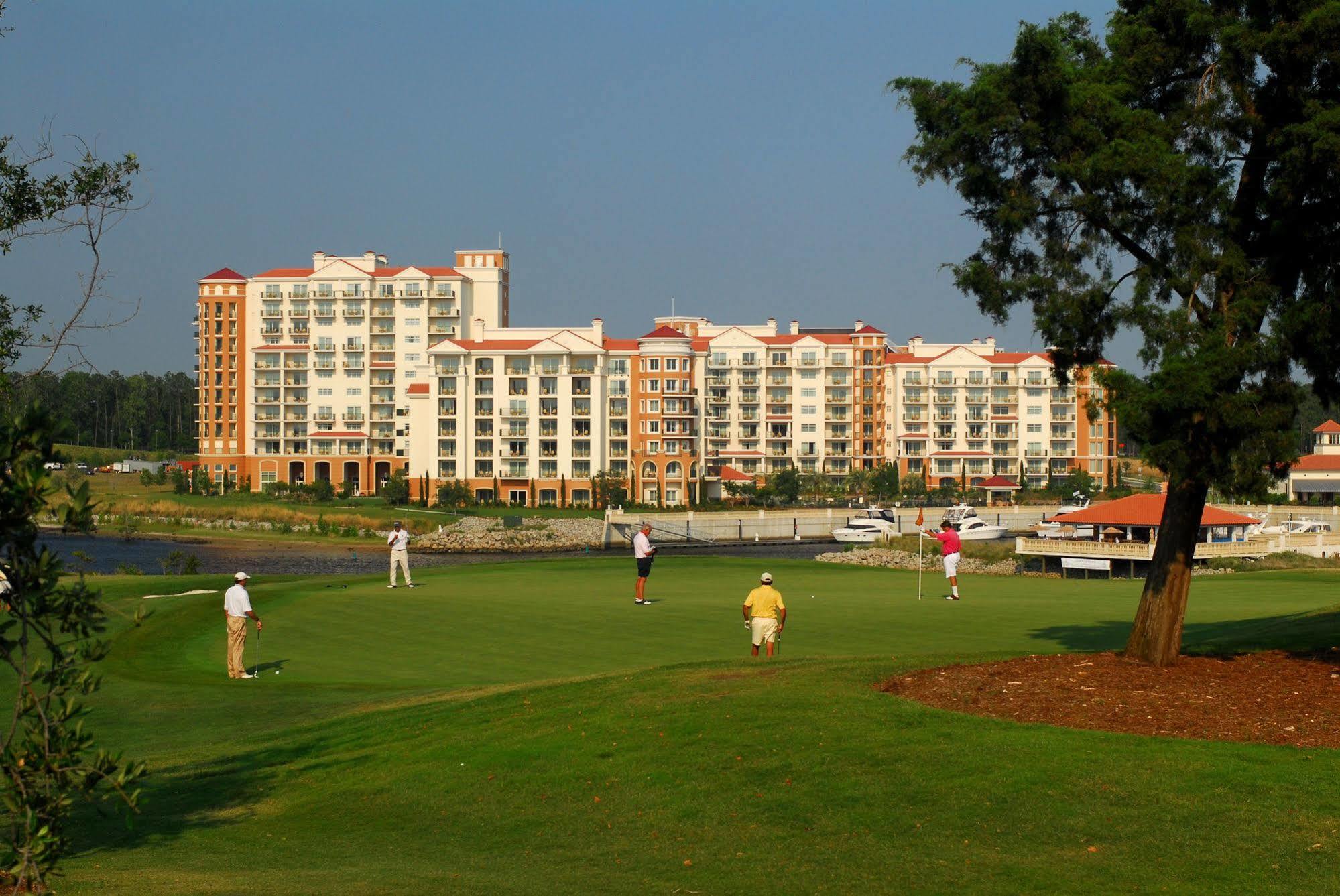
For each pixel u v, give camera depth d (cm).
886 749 1603
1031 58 2080
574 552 12150
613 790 1584
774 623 2598
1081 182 2102
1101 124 2102
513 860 1377
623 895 1227
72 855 1445
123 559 10012
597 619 3531
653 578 5016
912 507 16250
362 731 2055
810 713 1794
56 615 1081
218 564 9819
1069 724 1703
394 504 15712
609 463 15825
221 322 17962
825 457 18525
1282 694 1886
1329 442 15125
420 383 16250
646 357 15738
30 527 1045
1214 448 1994
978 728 1666
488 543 12450
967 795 1433
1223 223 2128
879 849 1307
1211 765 1473
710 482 16900
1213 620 3459
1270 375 2028
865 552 8700
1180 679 2011
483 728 1936
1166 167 1988
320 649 3075
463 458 15712
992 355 18875
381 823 1567
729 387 18562
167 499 14825
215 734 2170
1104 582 5172
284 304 17888
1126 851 1258
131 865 1394
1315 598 4169
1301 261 2092
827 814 1420
